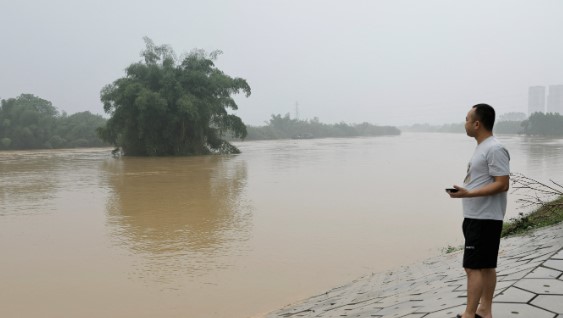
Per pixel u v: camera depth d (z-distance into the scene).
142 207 16.77
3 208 16.73
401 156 44.81
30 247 11.12
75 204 17.56
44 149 72.06
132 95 46.22
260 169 32.03
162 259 9.98
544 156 39.72
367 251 10.45
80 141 77.06
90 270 9.27
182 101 46.19
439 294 5.11
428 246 10.80
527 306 3.81
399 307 5.04
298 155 47.88
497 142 3.46
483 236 3.37
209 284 8.34
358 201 17.69
